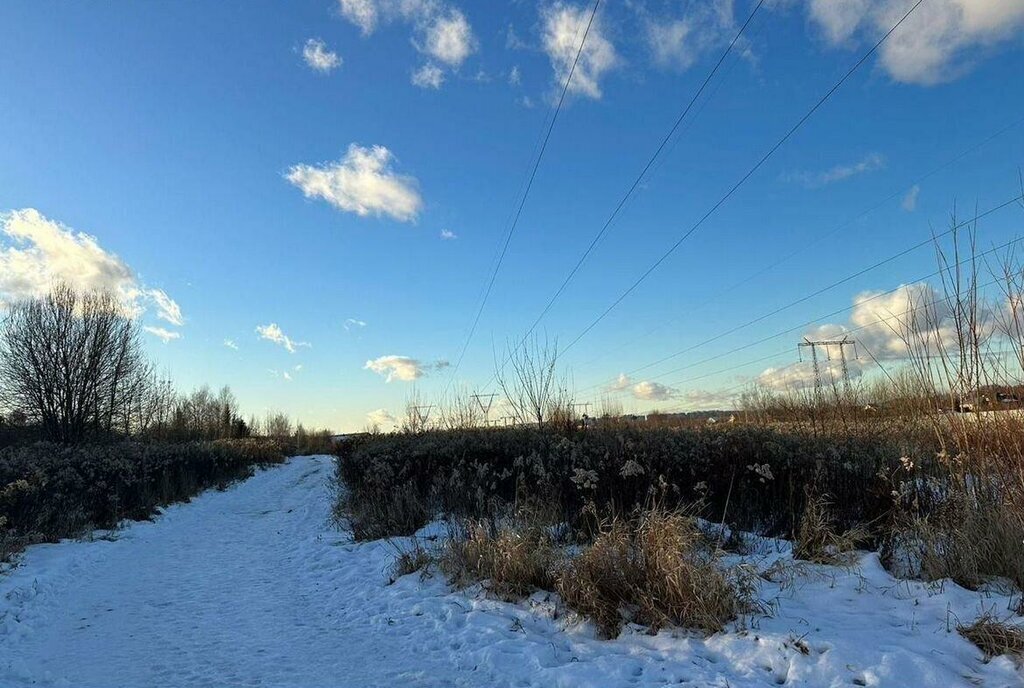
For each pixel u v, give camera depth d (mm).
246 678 4785
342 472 18016
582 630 5355
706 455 9086
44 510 11469
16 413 28641
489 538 7242
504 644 5176
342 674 4824
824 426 13273
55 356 28812
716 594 5137
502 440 13289
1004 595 5152
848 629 4762
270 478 32812
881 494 7020
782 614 5199
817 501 7055
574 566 5902
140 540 12484
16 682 4855
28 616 6852
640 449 9672
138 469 17031
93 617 6898
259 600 7512
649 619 5246
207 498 21656
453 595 6617
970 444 6660
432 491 11445
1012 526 5586
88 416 29891
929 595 5285
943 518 6246
